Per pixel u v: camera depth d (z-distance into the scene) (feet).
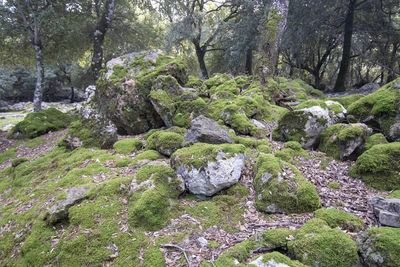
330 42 81.41
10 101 128.98
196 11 68.49
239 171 14.19
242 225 11.69
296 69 105.60
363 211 11.76
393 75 67.67
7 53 55.47
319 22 65.82
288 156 16.72
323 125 18.54
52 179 18.16
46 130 37.50
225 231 11.37
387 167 13.69
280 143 19.79
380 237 8.80
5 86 112.98
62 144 24.63
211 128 17.52
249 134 21.77
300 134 19.13
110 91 26.89
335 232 9.55
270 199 12.48
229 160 13.80
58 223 12.53
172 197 13.17
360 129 16.16
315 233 9.78
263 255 9.20
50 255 10.97
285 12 31.22
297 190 12.43
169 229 11.55
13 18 48.49
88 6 56.39
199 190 13.65
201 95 30.17
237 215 12.32
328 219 10.76
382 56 73.77
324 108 19.34
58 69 127.34
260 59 32.17
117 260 10.24
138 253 10.35
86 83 98.94
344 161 16.46
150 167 14.33
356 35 75.46
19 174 21.44
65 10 52.90
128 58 30.55
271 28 31.14
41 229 12.34
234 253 9.46
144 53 31.04
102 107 28.30
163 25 88.53
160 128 25.85
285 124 20.15
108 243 10.93
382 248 8.50
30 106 107.24
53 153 23.44
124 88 25.73
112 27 57.11
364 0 60.64
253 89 30.66
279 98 31.83
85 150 21.62
